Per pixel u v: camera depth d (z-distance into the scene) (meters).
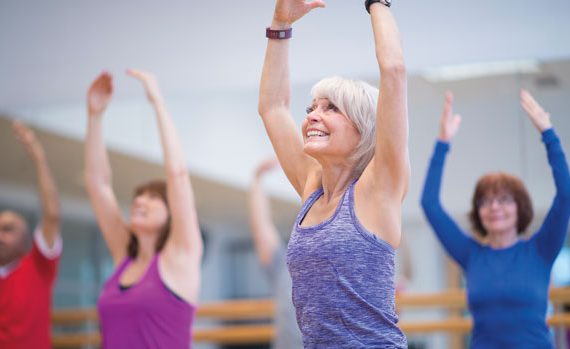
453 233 3.83
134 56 4.93
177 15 4.56
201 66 4.98
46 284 4.50
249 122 6.15
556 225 3.51
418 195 4.98
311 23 4.46
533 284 3.52
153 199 3.79
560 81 4.70
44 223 4.59
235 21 4.54
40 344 4.42
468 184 4.84
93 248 6.48
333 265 2.15
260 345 6.84
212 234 6.66
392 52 2.18
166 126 3.72
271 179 6.21
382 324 2.14
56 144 6.25
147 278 3.63
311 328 2.17
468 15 4.25
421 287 4.95
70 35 4.81
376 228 2.20
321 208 2.29
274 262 5.25
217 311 5.52
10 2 4.65
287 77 2.65
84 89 5.41
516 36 4.33
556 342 4.39
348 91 2.29
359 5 4.32
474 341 3.63
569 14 4.14
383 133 2.17
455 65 4.75
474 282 3.64
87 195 6.41
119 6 4.57
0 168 6.46
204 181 6.45
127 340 3.58
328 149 2.27
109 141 6.21
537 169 4.72
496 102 4.83
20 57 5.05
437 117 4.93
